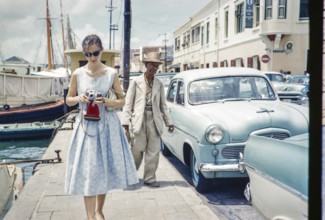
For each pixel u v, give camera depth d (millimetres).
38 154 13320
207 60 37469
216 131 5000
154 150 5484
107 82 3752
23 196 5105
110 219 4293
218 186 5902
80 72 3777
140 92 5434
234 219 4621
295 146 2398
